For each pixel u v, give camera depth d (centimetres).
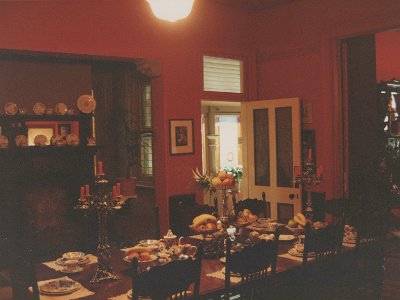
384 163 620
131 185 648
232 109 779
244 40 651
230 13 633
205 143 748
